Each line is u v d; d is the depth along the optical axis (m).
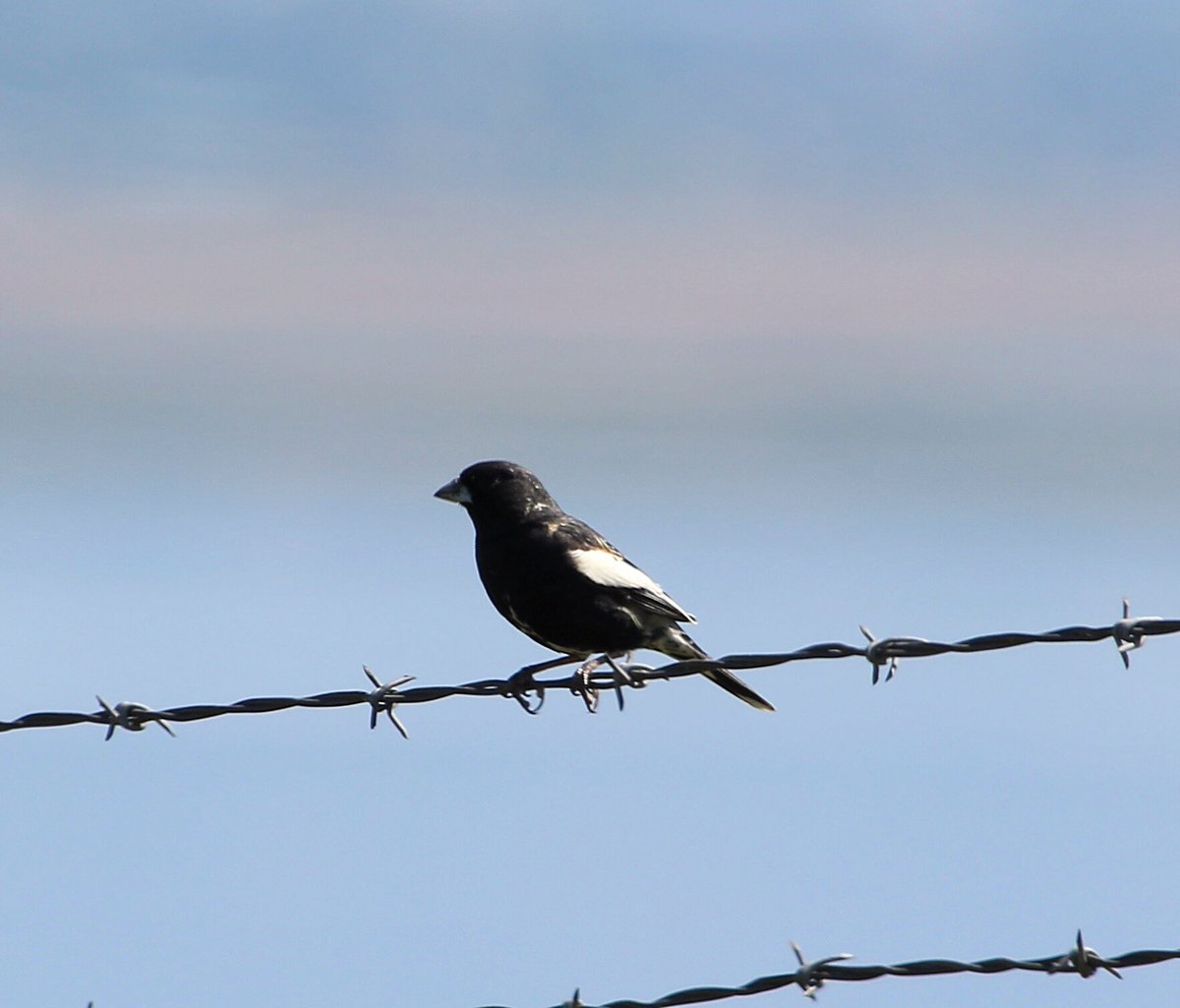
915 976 8.64
